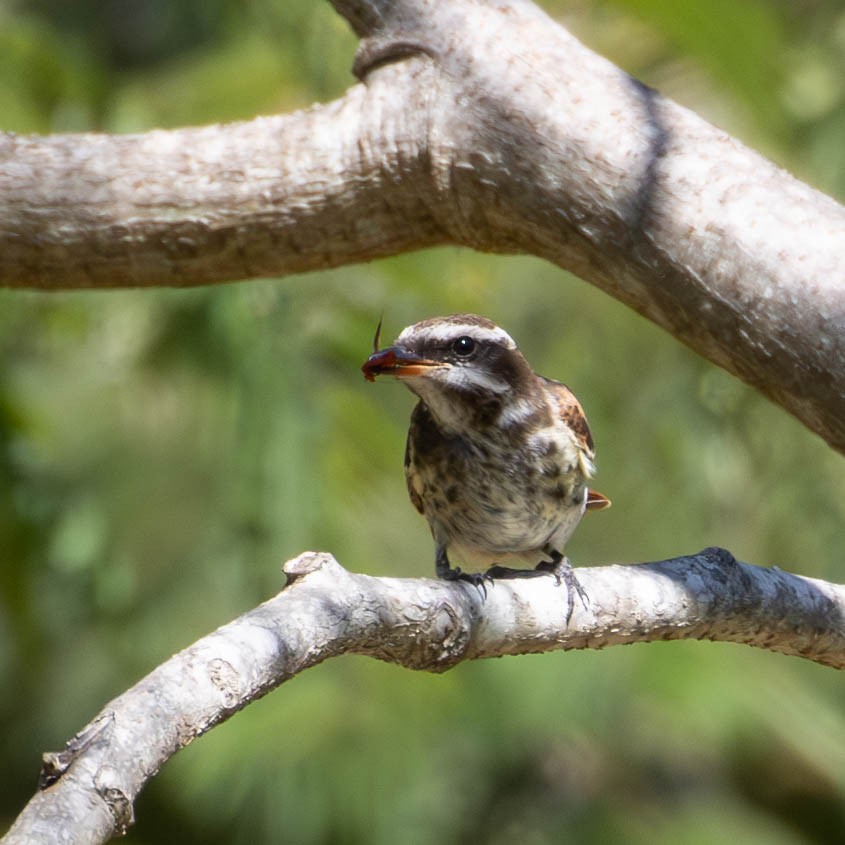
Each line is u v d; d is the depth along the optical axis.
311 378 10.84
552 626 5.81
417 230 5.89
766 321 4.62
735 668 15.00
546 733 14.28
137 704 4.09
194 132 5.98
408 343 8.09
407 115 5.63
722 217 4.76
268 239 5.95
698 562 6.22
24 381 12.59
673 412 14.01
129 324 11.44
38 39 11.41
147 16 14.35
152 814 15.00
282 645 4.59
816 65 13.98
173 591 12.30
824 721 15.32
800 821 17.25
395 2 5.71
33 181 5.92
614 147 5.08
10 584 11.77
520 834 15.99
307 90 11.41
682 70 11.98
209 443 11.78
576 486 8.46
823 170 13.51
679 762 16.98
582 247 5.19
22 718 14.52
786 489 14.27
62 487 12.11
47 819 3.67
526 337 13.91
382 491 11.52
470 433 8.15
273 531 10.56
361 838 12.63
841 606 6.46
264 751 12.55
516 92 5.35
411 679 13.03
